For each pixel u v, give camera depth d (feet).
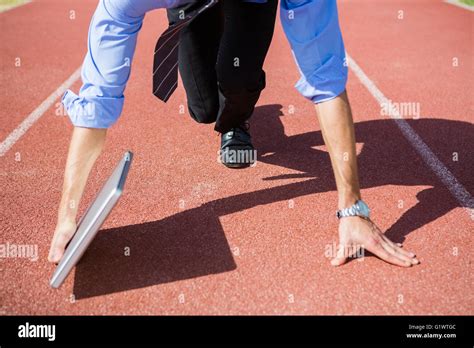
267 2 8.54
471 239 8.55
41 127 13.15
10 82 16.58
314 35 7.30
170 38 8.43
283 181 10.38
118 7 7.23
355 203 7.97
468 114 13.84
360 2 30.81
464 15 26.68
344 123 7.66
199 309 7.14
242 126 11.25
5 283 7.62
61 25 24.63
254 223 9.02
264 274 7.78
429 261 8.02
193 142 12.18
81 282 7.64
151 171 10.83
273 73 17.53
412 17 26.43
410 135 12.50
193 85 10.07
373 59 19.17
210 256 8.20
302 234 8.72
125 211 9.37
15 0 30.83
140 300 7.30
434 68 17.92
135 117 13.75
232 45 8.84
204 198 9.81
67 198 7.95
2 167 11.07
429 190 10.04
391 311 7.09
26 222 9.11
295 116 13.69
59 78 17.07
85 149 7.91
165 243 8.51
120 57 7.56
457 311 7.09
